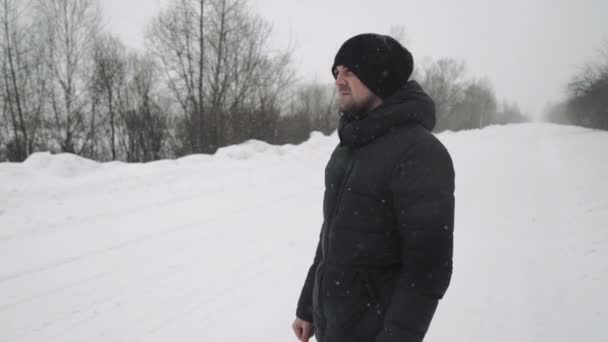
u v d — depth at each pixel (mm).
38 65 16906
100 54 18047
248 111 17344
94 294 3539
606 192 5914
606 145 13266
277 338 2836
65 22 17062
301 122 20844
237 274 3898
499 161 9648
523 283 3191
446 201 1050
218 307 3289
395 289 1099
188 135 17188
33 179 7395
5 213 5539
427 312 1054
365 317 1195
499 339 2506
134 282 3756
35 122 17016
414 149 1080
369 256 1163
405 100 1164
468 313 2814
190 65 16547
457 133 20031
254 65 16859
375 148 1158
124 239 4805
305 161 10586
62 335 2969
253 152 11375
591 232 4191
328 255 1287
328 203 1318
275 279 3781
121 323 3102
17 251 4398
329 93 25969
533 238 4172
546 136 17609
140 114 19062
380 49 1159
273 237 4902
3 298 3463
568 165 8859
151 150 19250
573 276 3236
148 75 18641
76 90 17875
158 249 4523
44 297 3490
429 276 1041
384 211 1133
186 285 3686
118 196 6633
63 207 5930
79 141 18672
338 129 1309
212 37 16469
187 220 5531
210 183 7723
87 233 4973
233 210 6016
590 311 2717
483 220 4934
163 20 16250
